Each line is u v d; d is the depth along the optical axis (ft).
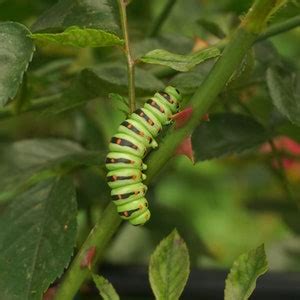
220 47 1.21
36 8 1.35
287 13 1.19
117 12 0.95
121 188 0.86
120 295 1.33
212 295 1.30
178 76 1.04
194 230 1.56
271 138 1.25
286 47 1.89
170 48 1.30
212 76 0.87
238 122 1.20
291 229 1.60
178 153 0.88
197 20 1.34
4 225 1.02
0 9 1.32
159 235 1.53
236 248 2.42
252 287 0.88
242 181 2.03
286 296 1.28
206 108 0.87
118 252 1.66
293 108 1.06
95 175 1.40
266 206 1.63
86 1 0.95
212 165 2.21
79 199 1.40
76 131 1.49
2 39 0.85
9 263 0.97
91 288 1.31
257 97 1.26
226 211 2.36
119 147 0.86
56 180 1.07
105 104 1.58
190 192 2.26
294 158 1.49
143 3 1.53
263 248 0.89
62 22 0.95
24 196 1.04
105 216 0.90
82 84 1.06
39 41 0.87
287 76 1.24
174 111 0.88
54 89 1.36
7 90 0.83
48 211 1.03
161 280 0.91
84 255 0.90
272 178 1.92
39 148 1.26
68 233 0.99
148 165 0.88
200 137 1.19
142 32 1.52
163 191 2.21
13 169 1.23
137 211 0.87
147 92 1.08
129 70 0.89
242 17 0.94
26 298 0.93
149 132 0.87
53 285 1.08
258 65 1.26
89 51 1.37
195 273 1.32
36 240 0.99
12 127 1.72
